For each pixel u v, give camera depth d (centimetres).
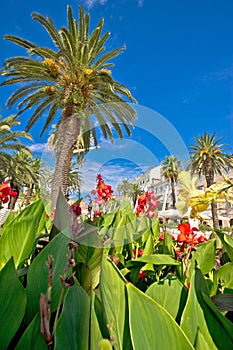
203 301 71
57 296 72
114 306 67
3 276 64
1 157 1579
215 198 78
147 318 58
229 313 92
